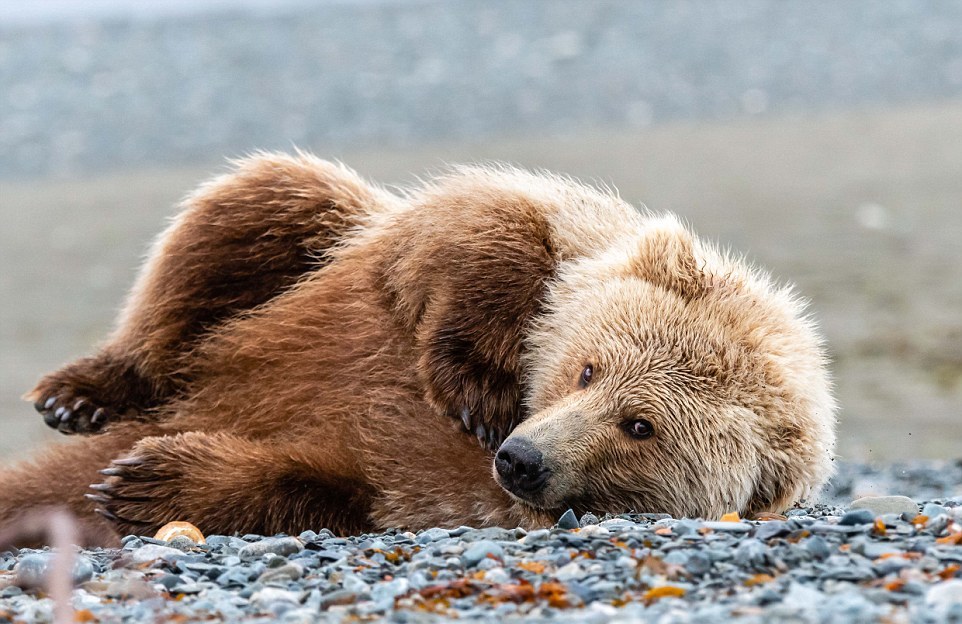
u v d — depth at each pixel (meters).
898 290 41.28
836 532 8.92
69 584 8.07
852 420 27.67
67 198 81.56
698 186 73.06
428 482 11.25
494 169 13.12
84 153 99.19
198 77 117.00
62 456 13.03
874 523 9.03
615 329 10.91
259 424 12.30
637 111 110.94
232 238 13.26
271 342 12.53
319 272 12.92
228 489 11.22
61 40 128.62
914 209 59.06
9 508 12.83
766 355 10.83
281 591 8.24
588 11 134.75
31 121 107.31
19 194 84.81
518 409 11.44
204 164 94.12
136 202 77.69
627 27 130.88
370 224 13.21
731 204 64.62
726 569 8.22
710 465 10.50
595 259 11.73
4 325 43.44
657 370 10.66
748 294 11.20
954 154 80.12
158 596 8.39
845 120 103.56
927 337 34.81
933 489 18.11
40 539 12.81
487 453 11.24
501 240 11.63
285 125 104.56
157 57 123.19
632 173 80.56
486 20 133.50
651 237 11.32
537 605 7.80
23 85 116.00
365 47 125.62
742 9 134.75
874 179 71.19
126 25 133.62
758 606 7.47
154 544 10.13
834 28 130.00
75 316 44.94
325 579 8.70
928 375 31.09
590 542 9.03
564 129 105.31
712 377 10.64
